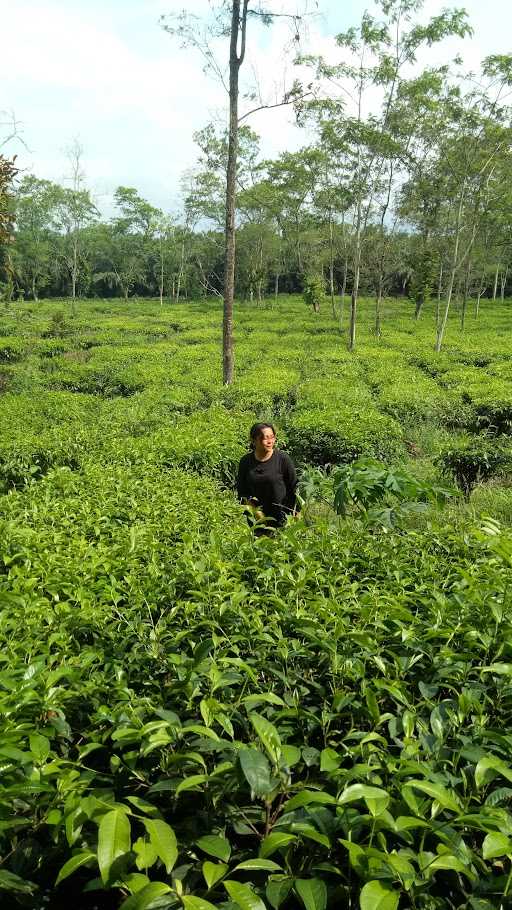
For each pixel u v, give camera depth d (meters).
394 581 3.27
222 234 59.12
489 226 41.94
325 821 1.68
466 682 2.31
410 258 39.00
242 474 5.93
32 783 1.72
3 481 8.02
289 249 55.94
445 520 5.83
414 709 2.15
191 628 2.60
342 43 22.73
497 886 1.54
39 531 4.38
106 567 3.43
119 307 55.88
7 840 1.90
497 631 2.57
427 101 23.38
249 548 3.58
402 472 3.99
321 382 17.44
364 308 52.22
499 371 19.12
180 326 38.97
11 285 31.56
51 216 69.56
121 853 1.43
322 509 6.59
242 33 13.64
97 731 2.11
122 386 18.50
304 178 35.31
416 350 26.05
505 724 2.27
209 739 1.84
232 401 14.85
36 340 29.12
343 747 2.05
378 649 2.46
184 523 4.61
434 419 13.55
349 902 1.58
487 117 23.31
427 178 27.34
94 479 6.36
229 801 1.92
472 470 9.10
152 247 73.19
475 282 61.34
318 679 2.55
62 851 1.90
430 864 1.44
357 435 10.23
